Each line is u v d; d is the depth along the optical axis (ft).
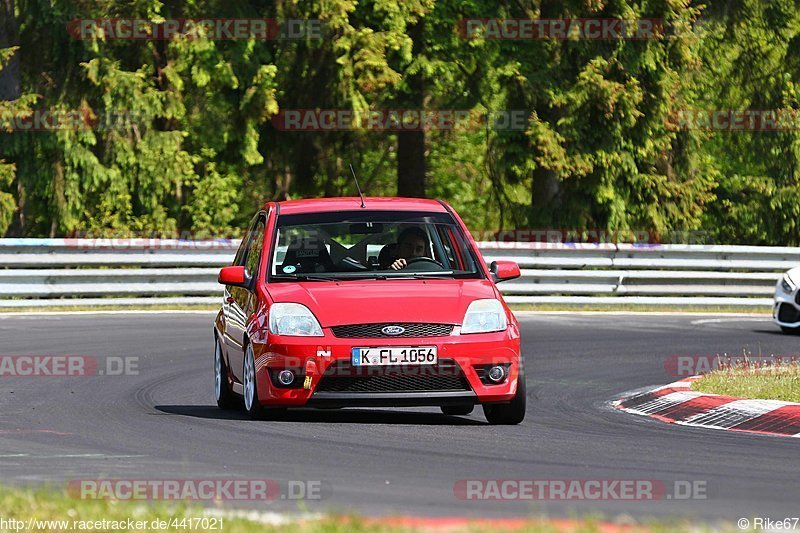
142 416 118.32
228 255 260.01
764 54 381.19
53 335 194.70
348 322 109.50
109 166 313.53
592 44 323.98
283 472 85.92
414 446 98.48
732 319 242.99
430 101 341.00
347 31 311.47
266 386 110.32
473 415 124.36
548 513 71.41
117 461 90.89
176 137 313.94
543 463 90.99
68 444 99.91
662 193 336.29
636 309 267.18
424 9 317.01
